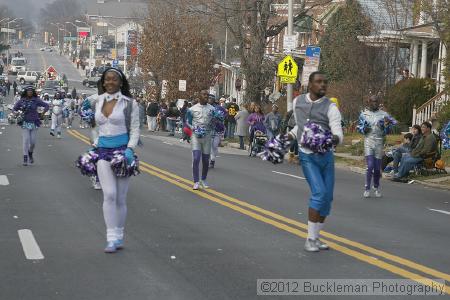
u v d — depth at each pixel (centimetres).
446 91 2777
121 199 1002
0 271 887
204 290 817
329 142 974
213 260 956
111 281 849
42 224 1189
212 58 5788
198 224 1216
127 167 968
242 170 2198
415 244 1102
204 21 5731
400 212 1458
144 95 6119
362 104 3716
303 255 993
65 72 13425
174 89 5591
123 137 983
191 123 1648
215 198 1522
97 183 1595
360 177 2258
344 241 1100
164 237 1101
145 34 5866
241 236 1119
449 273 916
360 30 4234
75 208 1352
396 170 2242
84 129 4175
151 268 911
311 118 1003
